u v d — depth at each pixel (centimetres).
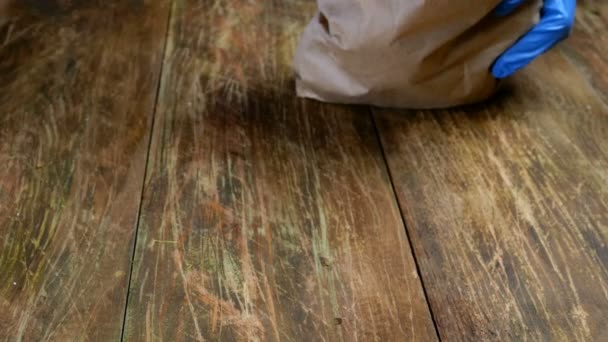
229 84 75
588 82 77
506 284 63
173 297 62
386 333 61
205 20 81
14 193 66
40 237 64
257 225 65
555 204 68
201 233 65
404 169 69
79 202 66
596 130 73
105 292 62
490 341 61
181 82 75
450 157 70
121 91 73
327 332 61
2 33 77
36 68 74
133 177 67
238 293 62
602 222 67
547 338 61
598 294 63
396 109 74
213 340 60
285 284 63
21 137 69
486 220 67
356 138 71
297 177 68
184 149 69
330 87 73
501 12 69
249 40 79
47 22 79
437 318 62
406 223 66
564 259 65
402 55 70
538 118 74
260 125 72
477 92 73
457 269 64
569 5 69
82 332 60
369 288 63
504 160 70
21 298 61
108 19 80
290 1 84
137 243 64
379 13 69
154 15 81
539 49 71
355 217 66
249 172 68
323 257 64
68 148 69
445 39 69
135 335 60
